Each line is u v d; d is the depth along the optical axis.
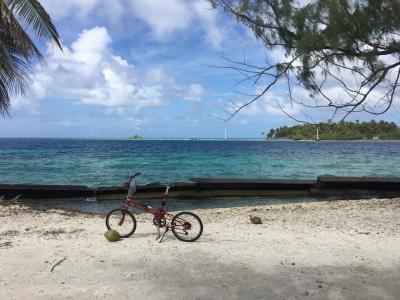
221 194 21.58
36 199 19.91
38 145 112.19
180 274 6.46
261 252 7.77
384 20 5.92
